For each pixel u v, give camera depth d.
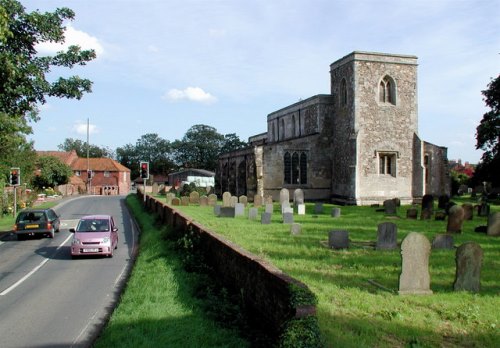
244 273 10.19
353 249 17.03
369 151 43.12
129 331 9.27
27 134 39.03
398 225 24.81
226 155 58.12
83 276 15.68
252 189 46.69
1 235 27.89
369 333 8.30
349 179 43.31
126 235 26.80
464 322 9.02
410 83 44.50
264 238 19.70
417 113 44.69
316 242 18.61
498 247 17.61
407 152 44.28
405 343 7.92
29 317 11.05
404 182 44.06
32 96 16.53
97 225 20.41
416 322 8.97
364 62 43.28
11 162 43.59
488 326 8.77
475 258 11.38
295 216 30.48
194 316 9.98
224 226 24.45
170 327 9.32
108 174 95.12
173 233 20.19
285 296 7.44
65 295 13.11
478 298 10.60
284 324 7.02
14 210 37.34
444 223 25.73
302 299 7.00
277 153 46.50
